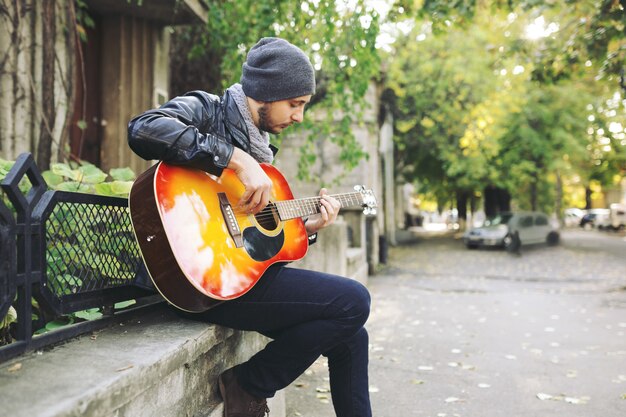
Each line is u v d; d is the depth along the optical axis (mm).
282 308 2268
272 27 6531
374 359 5391
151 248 2066
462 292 10914
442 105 20047
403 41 19312
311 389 4336
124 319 2375
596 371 4926
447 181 28375
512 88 19219
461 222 34125
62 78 5105
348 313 2266
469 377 4727
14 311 2184
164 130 2041
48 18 5004
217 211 2227
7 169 2600
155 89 6652
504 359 5391
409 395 4227
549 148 23531
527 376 4762
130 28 6445
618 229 42531
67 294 2049
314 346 2266
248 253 2281
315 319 2285
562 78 8719
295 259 2545
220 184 2311
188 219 2102
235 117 2355
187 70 7930
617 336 6539
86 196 2201
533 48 8703
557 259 18266
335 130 7219
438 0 7203
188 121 2186
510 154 24328
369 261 14023
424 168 28297
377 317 7926
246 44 6555
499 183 24609
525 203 43375
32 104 5066
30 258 1832
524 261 17719
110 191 2785
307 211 2762
